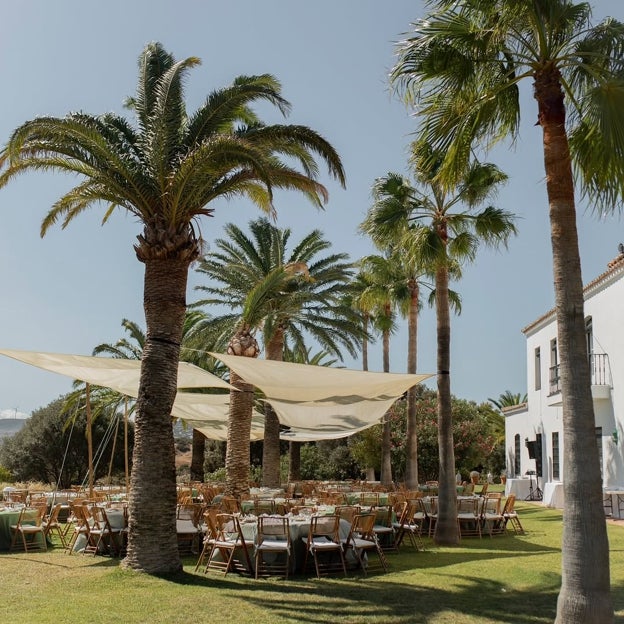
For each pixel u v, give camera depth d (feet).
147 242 32.19
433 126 25.25
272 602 24.90
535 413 87.30
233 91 33.63
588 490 19.84
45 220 40.19
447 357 44.34
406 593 26.66
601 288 63.46
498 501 48.52
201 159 30.94
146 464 30.73
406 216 45.52
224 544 31.04
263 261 77.51
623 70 22.30
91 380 45.29
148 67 35.14
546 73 22.59
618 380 59.62
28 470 124.06
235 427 58.59
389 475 80.33
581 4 23.09
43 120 30.58
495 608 24.13
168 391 31.55
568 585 19.67
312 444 148.46
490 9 23.30
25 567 32.68
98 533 37.04
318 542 31.68
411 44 23.65
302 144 35.65
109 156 31.68
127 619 22.17
